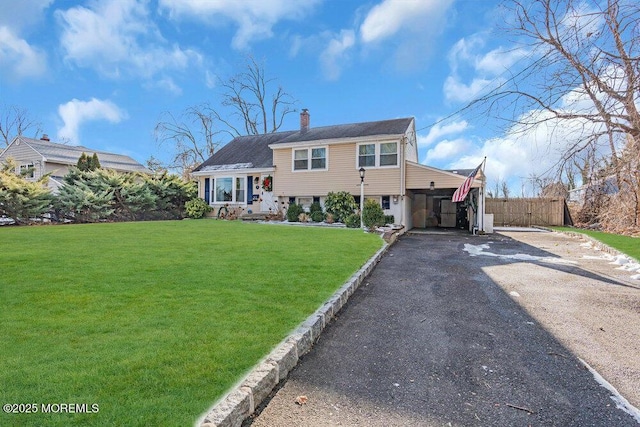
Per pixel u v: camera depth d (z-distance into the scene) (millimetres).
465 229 17984
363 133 16594
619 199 13109
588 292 5418
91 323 3195
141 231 11117
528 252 9562
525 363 3074
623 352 3316
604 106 6949
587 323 4078
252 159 20156
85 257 6266
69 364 2428
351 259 6812
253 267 5789
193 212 19594
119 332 3014
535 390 2643
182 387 2225
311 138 17688
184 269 5496
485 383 2732
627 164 7727
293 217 17109
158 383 2254
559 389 2658
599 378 2830
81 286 4379
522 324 4039
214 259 6391
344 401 2449
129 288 4359
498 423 2248
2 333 2932
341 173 16750
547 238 13250
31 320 3234
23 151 22750
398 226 14516
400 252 9352
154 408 2006
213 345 2824
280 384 2641
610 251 9047
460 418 2287
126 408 1994
